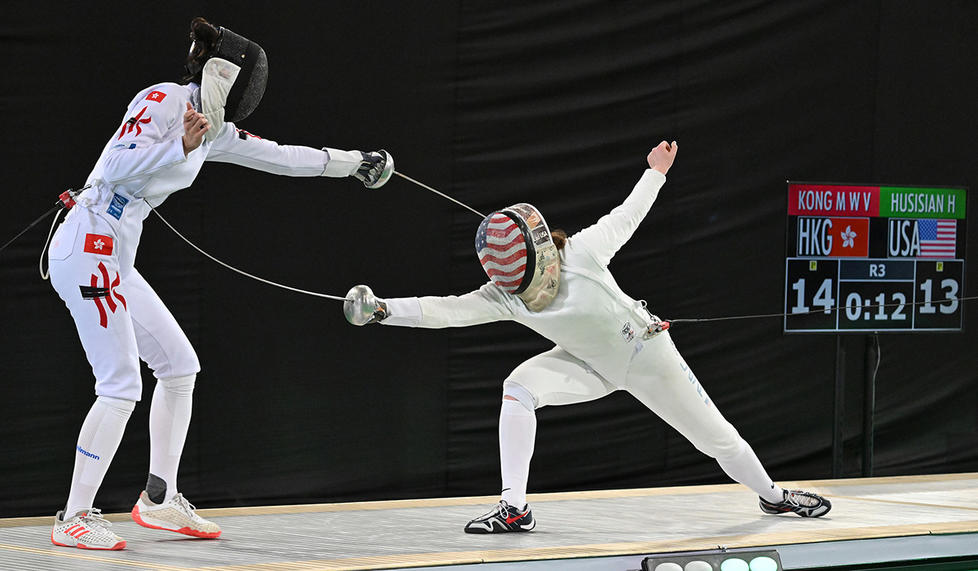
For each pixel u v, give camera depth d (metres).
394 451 9.53
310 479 9.25
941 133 11.31
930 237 9.83
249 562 5.62
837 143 10.90
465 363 9.76
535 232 6.43
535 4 9.82
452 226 9.66
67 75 8.39
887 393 11.15
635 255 10.22
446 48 9.57
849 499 8.50
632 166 10.20
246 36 8.89
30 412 8.38
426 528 6.96
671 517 7.50
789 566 6.23
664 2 10.25
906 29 11.14
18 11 8.23
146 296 6.34
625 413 10.27
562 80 9.93
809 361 10.88
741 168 10.58
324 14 9.15
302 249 9.17
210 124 6.05
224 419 8.93
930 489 9.12
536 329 6.68
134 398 6.10
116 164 5.87
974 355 11.47
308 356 9.21
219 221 8.88
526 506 6.78
